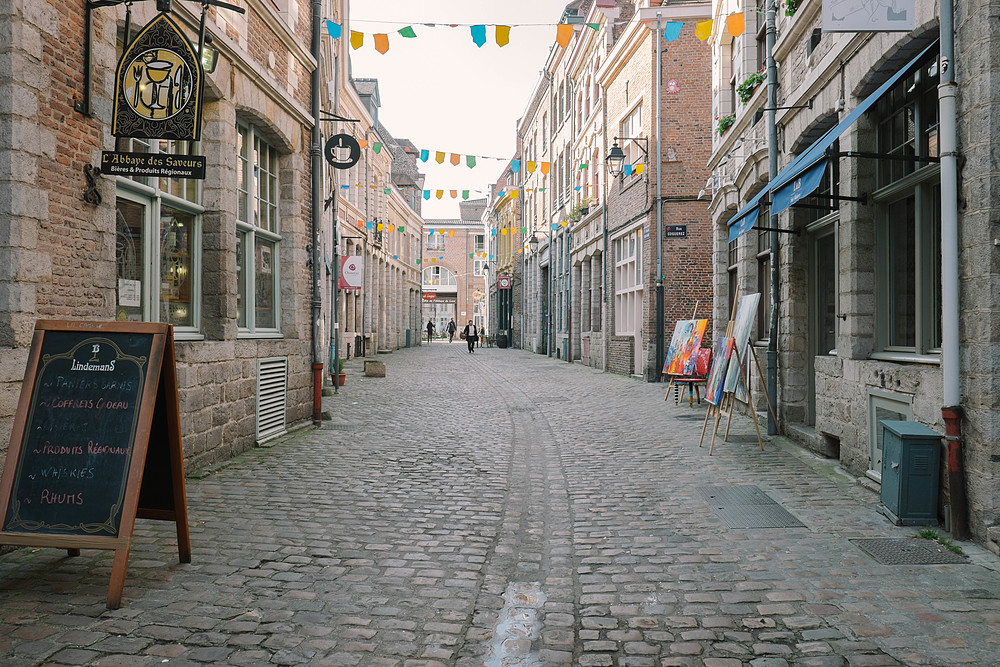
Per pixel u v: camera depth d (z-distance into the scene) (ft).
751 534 16.47
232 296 25.85
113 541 12.13
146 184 21.39
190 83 17.74
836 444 24.91
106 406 12.82
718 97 45.55
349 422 35.17
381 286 115.03
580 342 88.84
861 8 16.66
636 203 61.41
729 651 10.71
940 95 15.85
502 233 162.61
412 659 10.52
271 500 19.48
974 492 15.33
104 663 10.10
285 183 32.55
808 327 29.17
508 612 12.31
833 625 11.51
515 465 24.98
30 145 15.51
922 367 17.85
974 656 10.40
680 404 42.06
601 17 73.20
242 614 11.90
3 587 12.82
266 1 28.17
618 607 12.44
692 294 56.13
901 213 20.95
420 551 15.42
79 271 17.33
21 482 12.50
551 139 104.37
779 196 22.18
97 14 17.99
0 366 14.44
